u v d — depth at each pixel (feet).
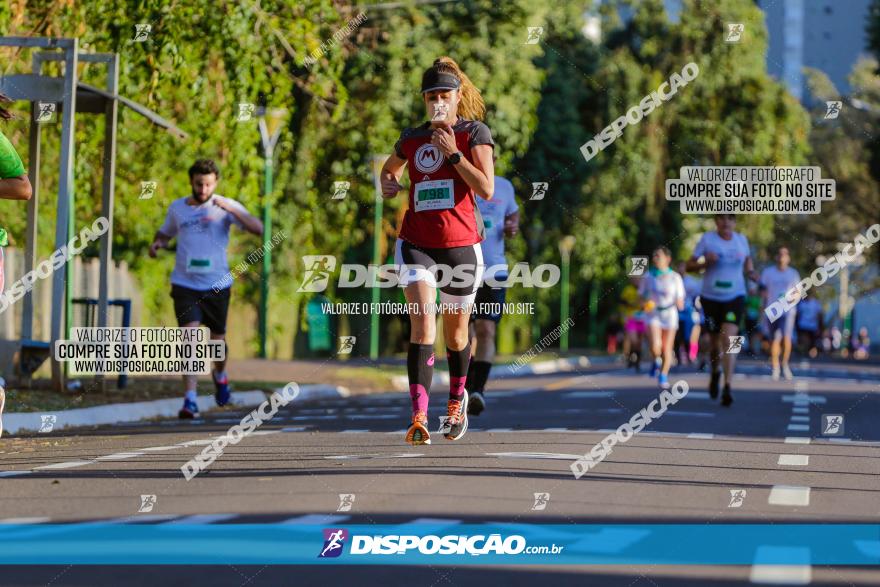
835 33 503.61
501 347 318.65
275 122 171.94
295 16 127.54
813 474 57.21
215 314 98.84
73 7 118.73
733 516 43.98
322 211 208.85
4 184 61.52
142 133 139.95
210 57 129.08
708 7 296.30
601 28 307.78
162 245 96.84
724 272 110.42
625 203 291.38
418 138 56.75
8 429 79.97
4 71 117.60
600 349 398.62
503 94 204.74
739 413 99.76
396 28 198.29
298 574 33.73
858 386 154.30
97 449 66.33
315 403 118.21
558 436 72.18
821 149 337.52
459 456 60.80
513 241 280.72
